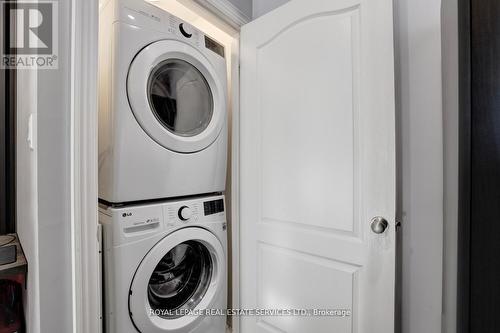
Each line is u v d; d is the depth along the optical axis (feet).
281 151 3.98
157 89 3.60
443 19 3.04
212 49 4.22
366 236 3.20
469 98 1.66
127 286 3.07
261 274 4.36
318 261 3.66
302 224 3.79
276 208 4.08
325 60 3.49
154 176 3.36
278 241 4.09
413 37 3.31
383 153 3.05
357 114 3.24
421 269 3.31
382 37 3.02
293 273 3.92
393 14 3.17
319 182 3.58
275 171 4.08
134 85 3.09
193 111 4.08
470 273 1.65
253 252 4.46
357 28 3.23
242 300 4.67
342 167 3.37
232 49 4.71
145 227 3.31
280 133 3.99
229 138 5.03
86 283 2.21
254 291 4.46
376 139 3.09
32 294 2.21
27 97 2.34
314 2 3.57
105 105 3.09
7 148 3.56
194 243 4.05
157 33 3.34
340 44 3.36
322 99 3.52
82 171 2.19
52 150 2.04
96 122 2.29
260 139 4.28
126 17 3.02
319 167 3.57
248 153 4.48
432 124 3.21
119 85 2.97
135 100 3.11
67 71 2.13
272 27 4.06
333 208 3.46
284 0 4.50
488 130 1.59
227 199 5.10
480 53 1.62
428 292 3.26
